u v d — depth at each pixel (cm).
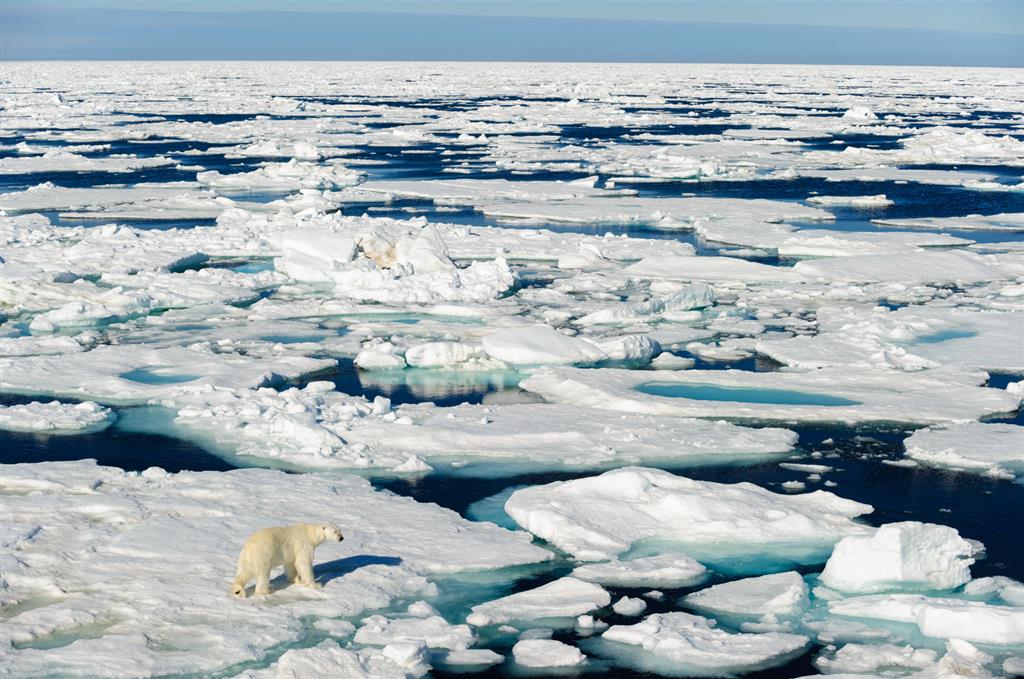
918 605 1091
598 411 1856
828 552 1286
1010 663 987
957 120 9981
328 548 1239
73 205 4388
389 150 7125
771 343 2336
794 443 1705
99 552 1195
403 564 1204
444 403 1941
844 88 16950
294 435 1667
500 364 2216
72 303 2583
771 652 1020
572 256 3403
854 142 7750
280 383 2077
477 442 1666
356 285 2925
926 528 1197
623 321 2616
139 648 986
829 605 1134
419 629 1048
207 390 1923
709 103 12438
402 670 957
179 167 6044
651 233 4047
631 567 1217
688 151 6881
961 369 2141
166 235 3662
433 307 2736
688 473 1573
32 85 16150
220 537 1248
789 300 2898
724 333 2509
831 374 2114
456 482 1517
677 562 1230
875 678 962
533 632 1066
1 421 1748
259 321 2600
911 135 8388
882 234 3862
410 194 4922
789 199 4972
